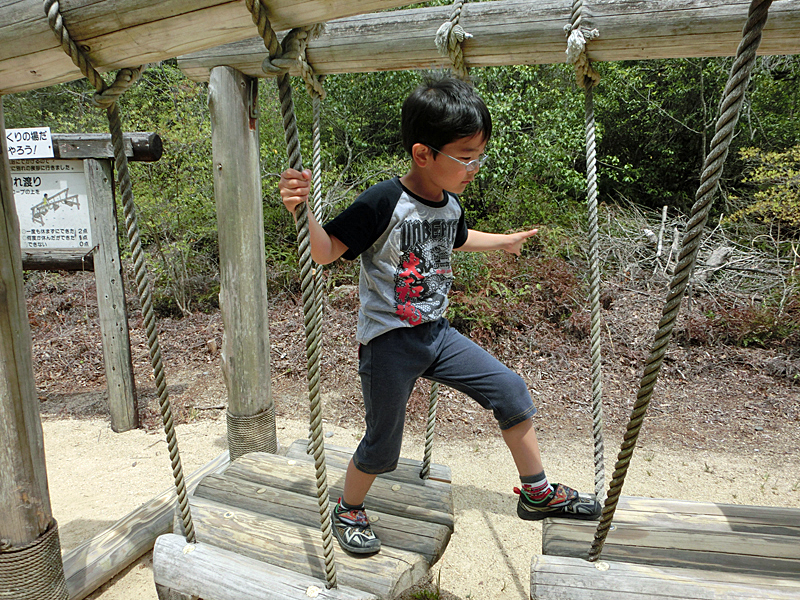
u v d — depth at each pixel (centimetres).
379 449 175
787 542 168
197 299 680
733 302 579
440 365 180
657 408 433
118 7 124
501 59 219
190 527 185
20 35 133
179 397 450
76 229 376
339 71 244
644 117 1020
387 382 170
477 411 426
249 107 264
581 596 148
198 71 264
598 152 1077
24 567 182
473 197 771
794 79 909
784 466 347
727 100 101
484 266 570
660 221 764
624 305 590
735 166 921
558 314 572
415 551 181
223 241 274
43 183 381
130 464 346
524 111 794
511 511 298
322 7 113
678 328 540
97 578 231
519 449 179
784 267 637
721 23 188
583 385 470
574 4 197
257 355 287
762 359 501
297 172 127
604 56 204
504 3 213
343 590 160
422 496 213
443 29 214
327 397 447
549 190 783
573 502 181
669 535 171
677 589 144
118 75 143
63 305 660
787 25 184
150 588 236
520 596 235
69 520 283
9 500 177
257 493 218
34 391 182
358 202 169
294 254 657
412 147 168
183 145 628
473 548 266
